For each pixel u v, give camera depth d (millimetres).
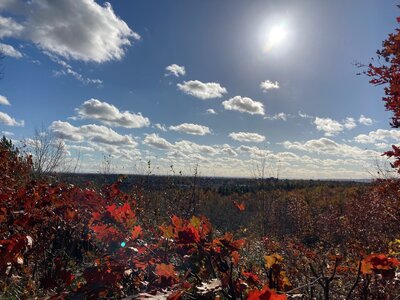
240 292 1888
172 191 9008
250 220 15633
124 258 2629
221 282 1771
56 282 2422
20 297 3287
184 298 1790
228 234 2080
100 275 2119
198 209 9352
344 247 4434
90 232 4410
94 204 4461
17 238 2414
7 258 2285
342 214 14438
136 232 3006
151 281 2250
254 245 6383
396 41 5828
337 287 2537
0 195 3547
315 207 21844
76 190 4461
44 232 4055
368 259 1784
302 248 3664
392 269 1749
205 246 1982
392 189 7246
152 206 7977
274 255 2264
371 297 2316
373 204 9695
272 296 1315
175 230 2105
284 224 16625
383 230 8859
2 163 5348
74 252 4398
